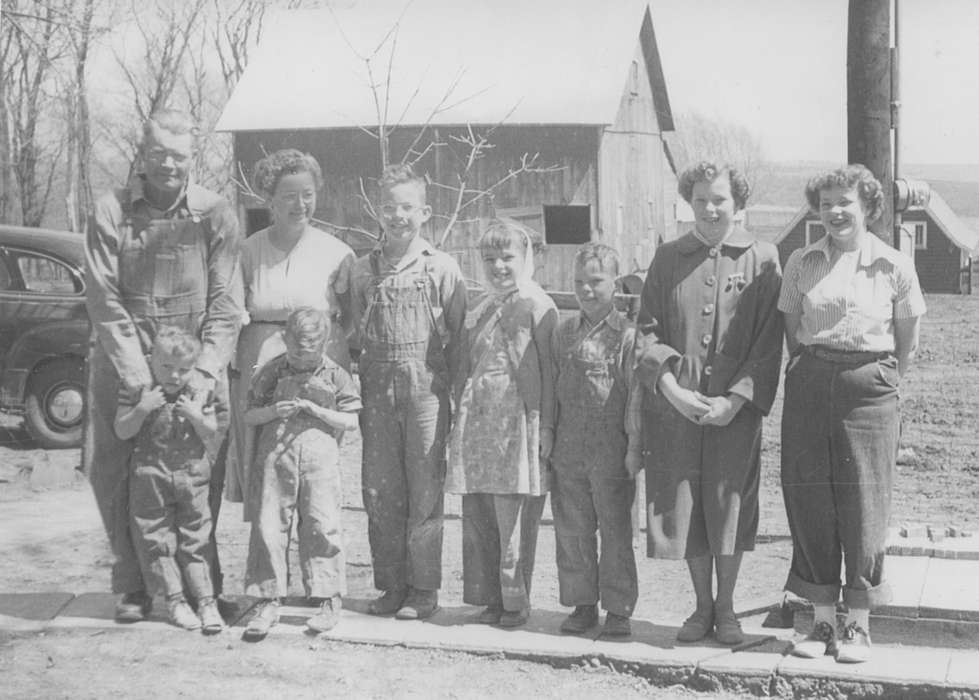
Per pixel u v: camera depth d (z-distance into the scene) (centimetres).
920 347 1114
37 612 421
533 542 409
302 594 449
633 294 389
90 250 409
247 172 701
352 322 430
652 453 382
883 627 388
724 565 384
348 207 719
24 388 649
